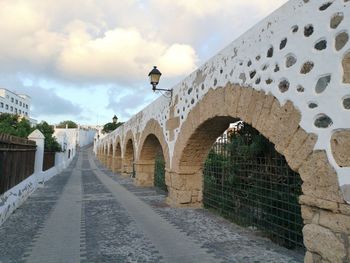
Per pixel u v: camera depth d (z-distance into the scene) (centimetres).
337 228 341
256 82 500
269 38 475
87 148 8325
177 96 902
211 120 686
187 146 836
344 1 348
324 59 369
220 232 641
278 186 602
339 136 343
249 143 707
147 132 1312
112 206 938
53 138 2197
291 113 416
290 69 424
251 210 684
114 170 2709
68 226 686
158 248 538
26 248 532
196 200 913
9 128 1630
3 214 703
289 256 498
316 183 370
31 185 1170
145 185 1534
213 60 664
